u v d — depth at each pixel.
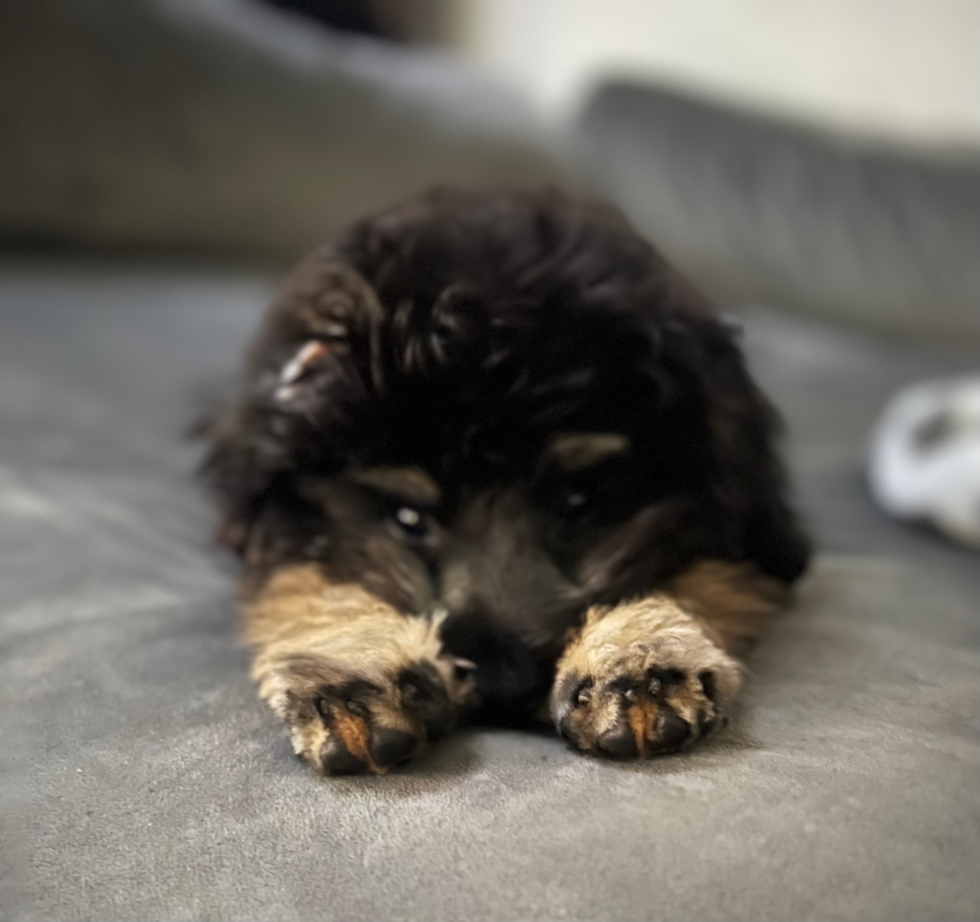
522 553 0.27
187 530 0.38
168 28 0.77
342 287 0.30
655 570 0.28
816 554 0.38
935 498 0.42
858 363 0.71
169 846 0.20
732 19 0.94
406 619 0.27
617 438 0.27
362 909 0.18
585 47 1.00
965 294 0.79
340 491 0.29
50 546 0.35
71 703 0.25
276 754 0.23
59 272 0.75
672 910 0.18
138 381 0.55
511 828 0.20
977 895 0.18
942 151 0.83
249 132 0.79
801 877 0.19
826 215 0.81
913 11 0.88
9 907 0.19
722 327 0.32
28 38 0.73
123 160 0.76
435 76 0.87
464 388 0.26
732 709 0.24
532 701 0.25
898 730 0.23
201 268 0.80
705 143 0.83
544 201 0.35
